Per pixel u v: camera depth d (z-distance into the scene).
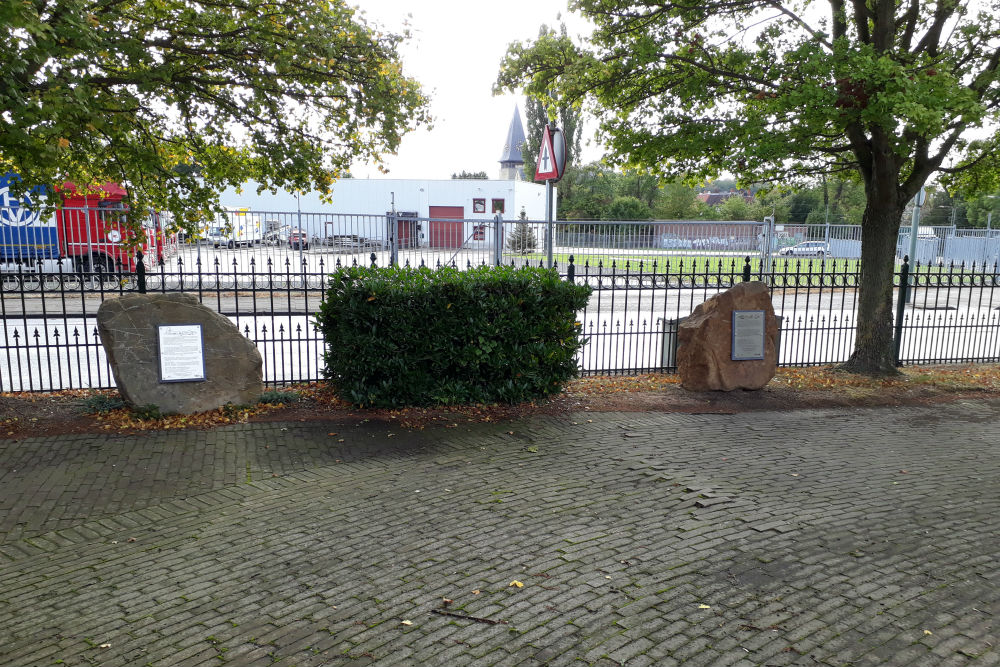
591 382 9.62
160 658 3.33
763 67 9.61
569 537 4.72
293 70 8.45
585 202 54.38
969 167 10.20
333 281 7.80
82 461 5.98
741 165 10.05
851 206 54.84
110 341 7.15
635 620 3.68
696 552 4.50
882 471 6.20
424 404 7.97
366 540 4.66
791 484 5.81
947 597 3.93
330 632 3.56
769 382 9.90
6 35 5.56
